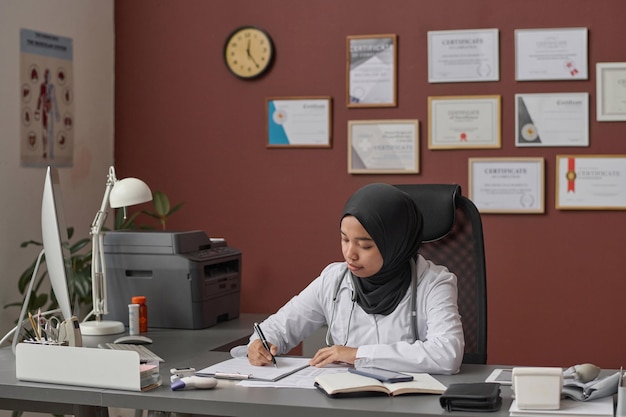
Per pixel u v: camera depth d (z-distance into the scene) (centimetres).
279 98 438
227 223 449
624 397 194
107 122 457
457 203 293
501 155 415
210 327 326
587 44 404
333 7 431
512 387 215
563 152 409
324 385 215
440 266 262
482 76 414
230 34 442
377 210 243
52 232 267
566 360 411
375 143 427
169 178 456
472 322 286
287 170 440
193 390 221
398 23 423
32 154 402
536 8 409
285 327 268
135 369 218
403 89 424
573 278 410
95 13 446
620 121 403
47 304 411
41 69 408
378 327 256
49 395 226
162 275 320
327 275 271
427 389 215
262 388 222
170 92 454
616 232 405
